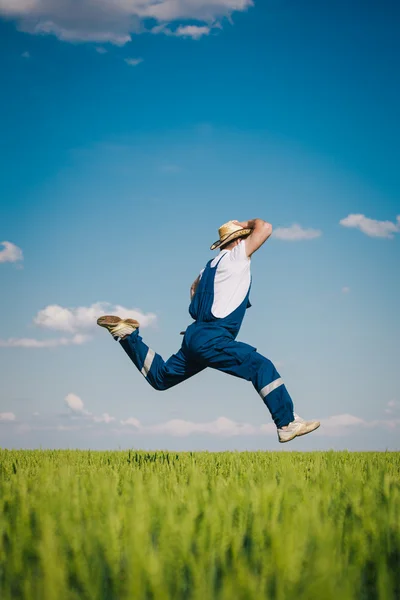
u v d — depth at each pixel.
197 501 3.06
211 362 5.98
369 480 4.23
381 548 2.47
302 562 2.16
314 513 2.67
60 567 2.09
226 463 6.70
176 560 2.17
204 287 6.16
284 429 5.86
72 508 3.02
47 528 2.47
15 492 3.67
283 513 2.95
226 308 6.02
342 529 2.71
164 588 1.92
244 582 1.92
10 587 2.08
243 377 5.95
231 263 6.11
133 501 3.04
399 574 2.28
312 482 4.32
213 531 2.46
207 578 2.07
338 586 1.93
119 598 2.01
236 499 3.03
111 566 2.15
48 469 4.44
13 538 2.60
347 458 7.63
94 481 3.81
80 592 2.10
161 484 3.95
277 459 7.34
